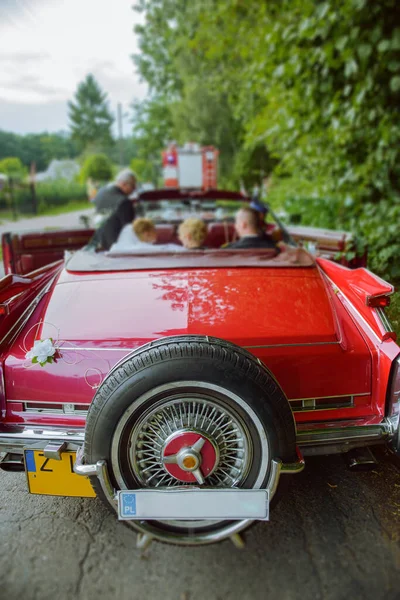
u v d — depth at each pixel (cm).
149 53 3275
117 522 202
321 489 221
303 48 605
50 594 165
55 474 193
